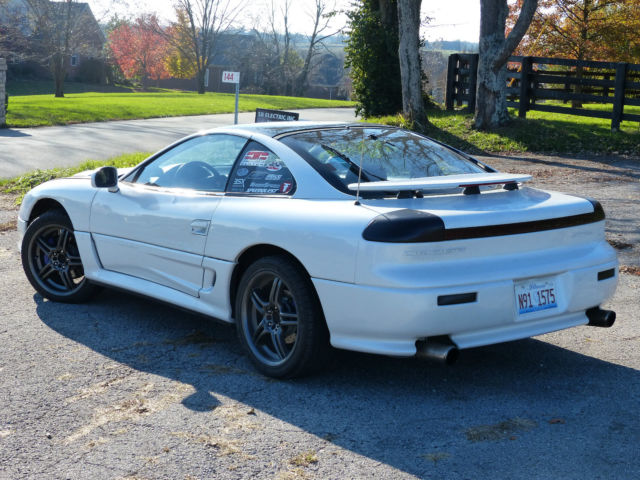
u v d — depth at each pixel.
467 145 17.27
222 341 4.79
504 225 3.70
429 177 4.23
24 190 11.29
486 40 18.12
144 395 3.88
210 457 3.18
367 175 4.12
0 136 20.20
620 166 14.09
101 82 84.19
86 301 5.64
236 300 4.28
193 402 3.79
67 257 5.57
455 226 3.56
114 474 3.03
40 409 3.69
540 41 25.78
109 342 4.74
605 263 4.12
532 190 4.40
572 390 3.96
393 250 3.52
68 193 5.42
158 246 4.76
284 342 4.12
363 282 3.59
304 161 4.20
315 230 3.79
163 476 3.01
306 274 3.93
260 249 4.21
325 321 3.91
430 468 3.08
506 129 18.19
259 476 3.01
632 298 5.84
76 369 4.25
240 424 3.52
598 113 17.91
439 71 83.81
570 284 3.94
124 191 5.07
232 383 4.05
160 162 5.07
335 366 4.31
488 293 3.62
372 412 3.66
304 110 36.91
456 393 3.92
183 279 4.65
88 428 3.48
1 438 3.37
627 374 4.22
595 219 4.16
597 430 3.46
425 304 3.48
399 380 4.10
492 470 3.06
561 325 3.99
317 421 3.55
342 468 3.08
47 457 3.19
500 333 3.77
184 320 5.25
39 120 25.75
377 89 23.20
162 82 94.94
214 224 4.35
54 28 52.16
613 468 3.08
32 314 5.33
